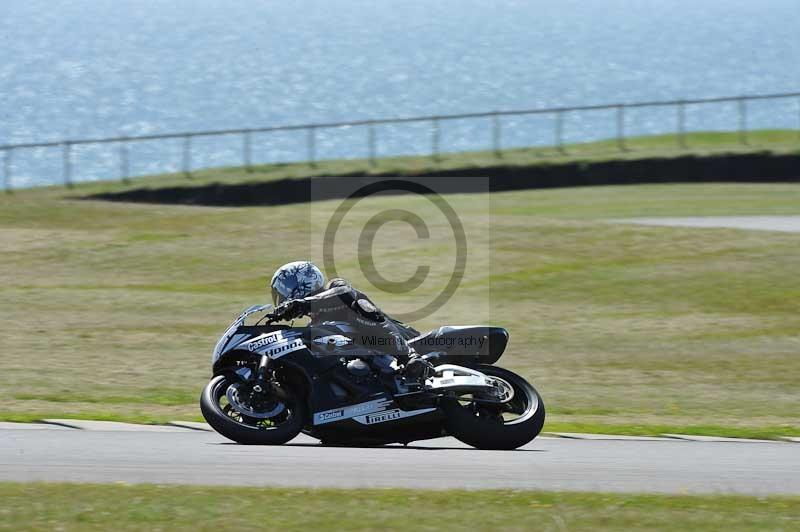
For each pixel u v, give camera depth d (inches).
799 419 1879.9
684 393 2075.5
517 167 5118.1
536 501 992.2
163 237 3486.7
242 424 1272.1
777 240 3346.5
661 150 5408.5
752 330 2578.7
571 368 2262.6
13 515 893.2
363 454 1267.2
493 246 3326.8
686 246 3292.3
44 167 7313.0
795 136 5772.6
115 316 2640.3
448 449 1339.8
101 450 1245.1
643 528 903.1
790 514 971.3
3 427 1437.0
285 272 1320.1
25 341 2372.0
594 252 3250.5
